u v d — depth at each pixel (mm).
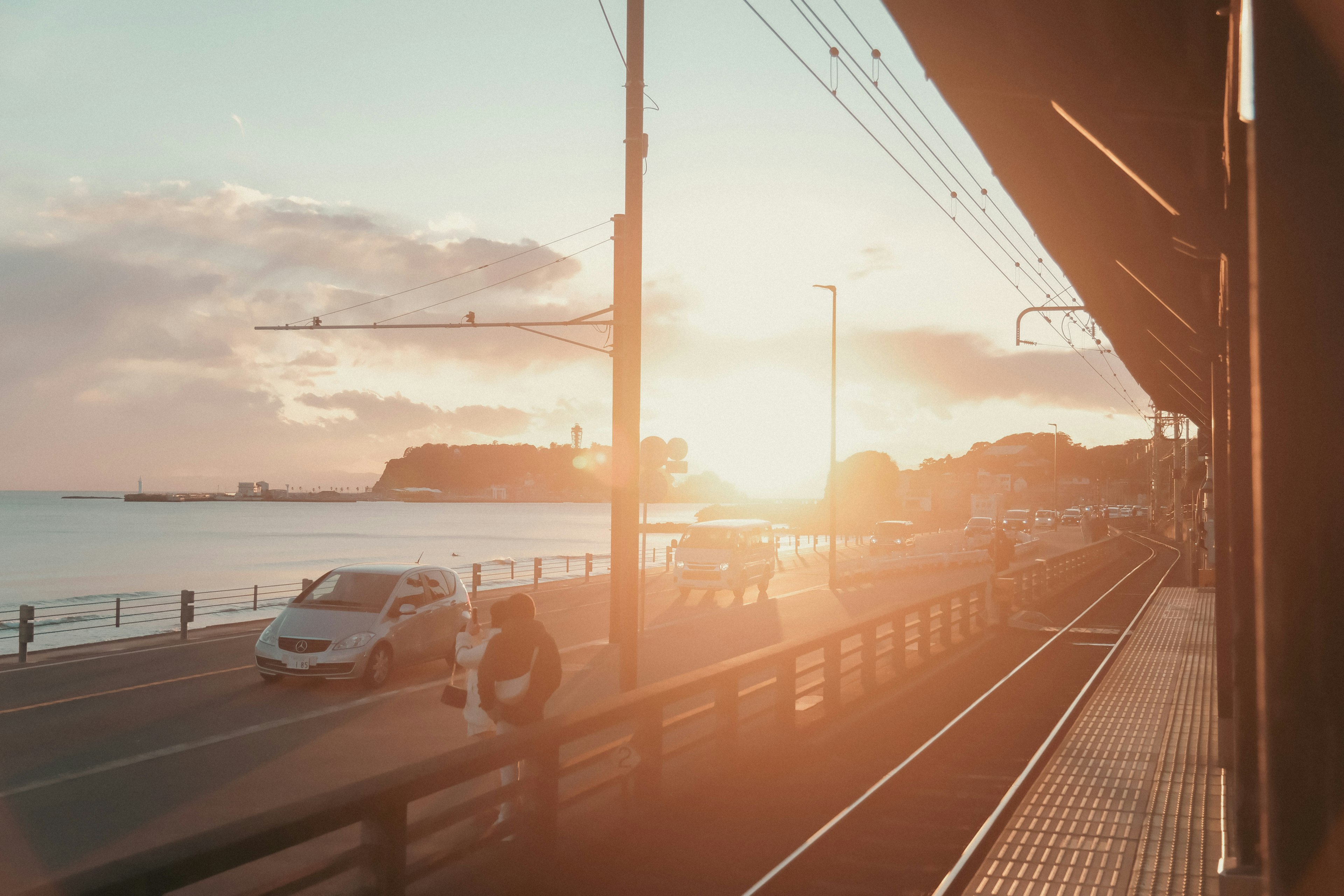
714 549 29656
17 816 8312
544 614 25672
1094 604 26891
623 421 13344
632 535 13000
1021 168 6098
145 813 8438
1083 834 7156
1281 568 1688
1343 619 1655
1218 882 6027
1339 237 1646
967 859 6648
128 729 11852
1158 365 14750
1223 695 9133
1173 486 83438
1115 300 9805
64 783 9406
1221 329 8078
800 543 75438
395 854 4715
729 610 27500
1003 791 8695
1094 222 6922
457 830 7688
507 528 160125
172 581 54562
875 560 39438
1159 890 6059
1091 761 9375
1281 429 1681
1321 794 1654
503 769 7477
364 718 12594
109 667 16781
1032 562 27984
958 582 38375
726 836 7297
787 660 10219
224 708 13180
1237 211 4164
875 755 10102
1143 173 4207
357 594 15641
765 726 10883
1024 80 3990
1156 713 11734
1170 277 7555
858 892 6254
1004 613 21281
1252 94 1703
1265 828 1712
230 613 29703
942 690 14266
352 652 14398
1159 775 8844
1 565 68812
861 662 13312
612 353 15758
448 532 143125
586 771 9461
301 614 15039
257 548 92562
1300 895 1653
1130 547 63000
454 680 8664
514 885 5883
